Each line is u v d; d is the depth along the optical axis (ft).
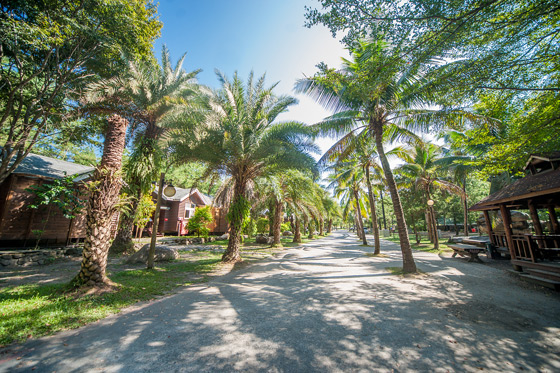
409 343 11.07
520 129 21.65
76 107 40.93
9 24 24.07
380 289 20.83
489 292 19.83
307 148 37.37
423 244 69.51
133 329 12.53
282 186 63.36
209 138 34.53
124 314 14.75
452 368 9.11
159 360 9.59
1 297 17.28
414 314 14.75
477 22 15.25
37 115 34.91
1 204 36.94
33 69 33.60
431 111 30.14
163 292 19.95
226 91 36.86
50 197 36.63
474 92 20.35
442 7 14.07
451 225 136.98
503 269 30.30
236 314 14.78
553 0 13.71
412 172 63.36
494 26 15.67
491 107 23.15
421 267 31.99
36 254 32.73
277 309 15.69
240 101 39.11
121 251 41.29
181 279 24.97
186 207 88.94
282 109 39.68
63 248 36.94
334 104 32.60
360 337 11.66
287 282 23.82
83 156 79.15
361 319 13.94
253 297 18.49
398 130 35.53
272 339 11.44
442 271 29.04
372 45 24.36
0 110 39.06
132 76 41.81
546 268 22.63
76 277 19.13
